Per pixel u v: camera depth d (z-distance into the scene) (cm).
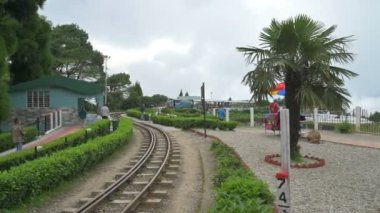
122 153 2239
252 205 850
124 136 2447
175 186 1409
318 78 1667
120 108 9712
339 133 2906
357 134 2836
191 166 1803
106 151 1927
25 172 1147
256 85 1650
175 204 1179
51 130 3269
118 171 1711
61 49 8050
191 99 9288
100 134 2811
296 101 1686
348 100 1673
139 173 1633
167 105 9450
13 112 3962
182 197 1258
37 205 1158
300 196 1170
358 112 3014
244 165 1468
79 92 4056
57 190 1317
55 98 4019
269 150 2089
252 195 947
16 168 1184
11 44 3022
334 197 1160
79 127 3597
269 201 967
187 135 3152
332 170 1577
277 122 2794
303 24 1623
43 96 4028
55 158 1370
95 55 8431
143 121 5450
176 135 3164
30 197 1165
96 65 8488
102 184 1463
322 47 1611
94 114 4325
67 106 4028
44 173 1235
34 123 3491
